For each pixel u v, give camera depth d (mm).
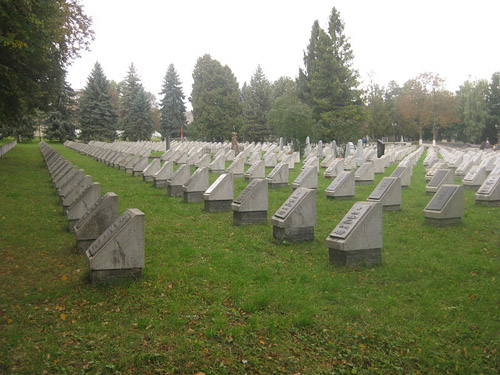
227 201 15398
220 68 83375
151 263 9406
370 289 8242
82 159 41188
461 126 98250
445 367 5742
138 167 26922
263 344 6188
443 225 12938
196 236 11992
